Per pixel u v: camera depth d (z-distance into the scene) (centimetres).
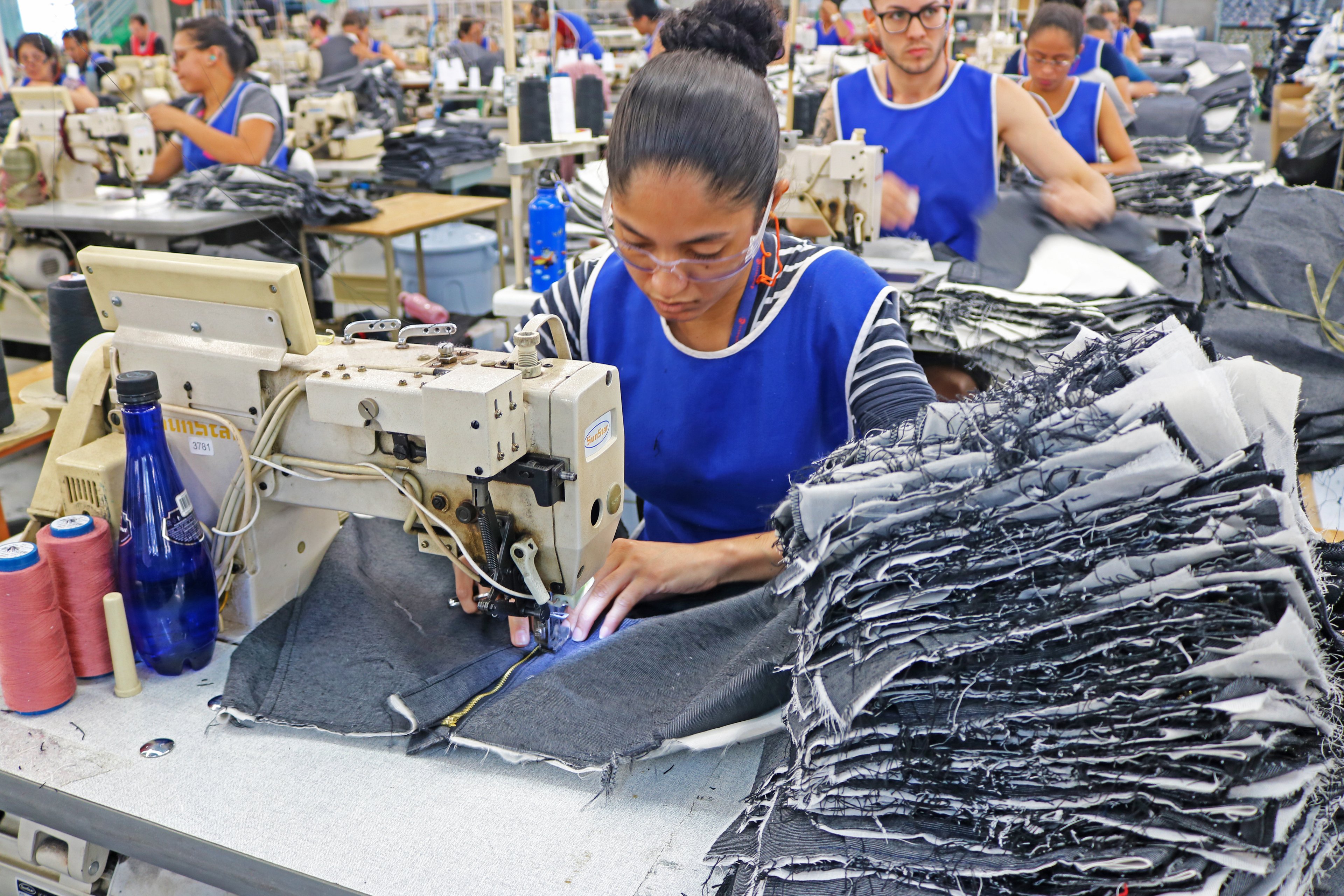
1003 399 91
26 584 110
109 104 455
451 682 117
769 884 82
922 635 80
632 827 98
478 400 107
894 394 143
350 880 91
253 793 103
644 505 183
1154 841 73
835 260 153
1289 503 76
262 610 133
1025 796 78
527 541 119
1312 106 518
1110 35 575
